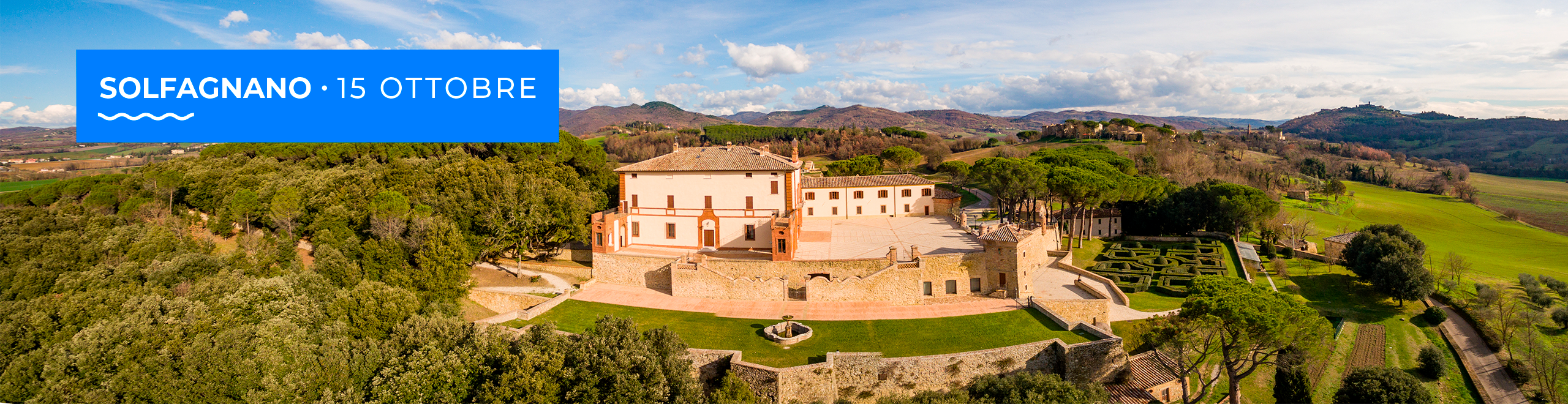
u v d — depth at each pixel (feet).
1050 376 129.49
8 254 198.39
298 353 121.60
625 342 123.03
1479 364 184.85
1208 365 166.61
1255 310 132.87
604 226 203.41
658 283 193.67
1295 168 617.21
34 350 137.59
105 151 597.93
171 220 255.91
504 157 321.52
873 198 285.64
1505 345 192.13
